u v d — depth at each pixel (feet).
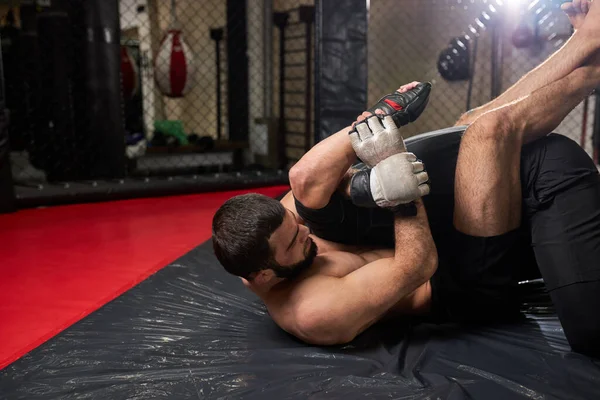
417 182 4.83
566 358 5.05
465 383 4.63
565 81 5.51
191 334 5.81
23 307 7.41
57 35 15.67
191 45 24.20
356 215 5.71
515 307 6.09
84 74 15.53
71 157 16.20
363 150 4.95
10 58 18.57
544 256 5.26
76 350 5.48
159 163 21.18
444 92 20.85
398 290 5.13
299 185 5.20
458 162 5.42
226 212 4.99
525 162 5.46
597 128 18.03
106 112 15.60
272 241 4.92
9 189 13.17
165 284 7.41
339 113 15.30
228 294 7.00
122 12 22.43
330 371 4.90
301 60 22.25
